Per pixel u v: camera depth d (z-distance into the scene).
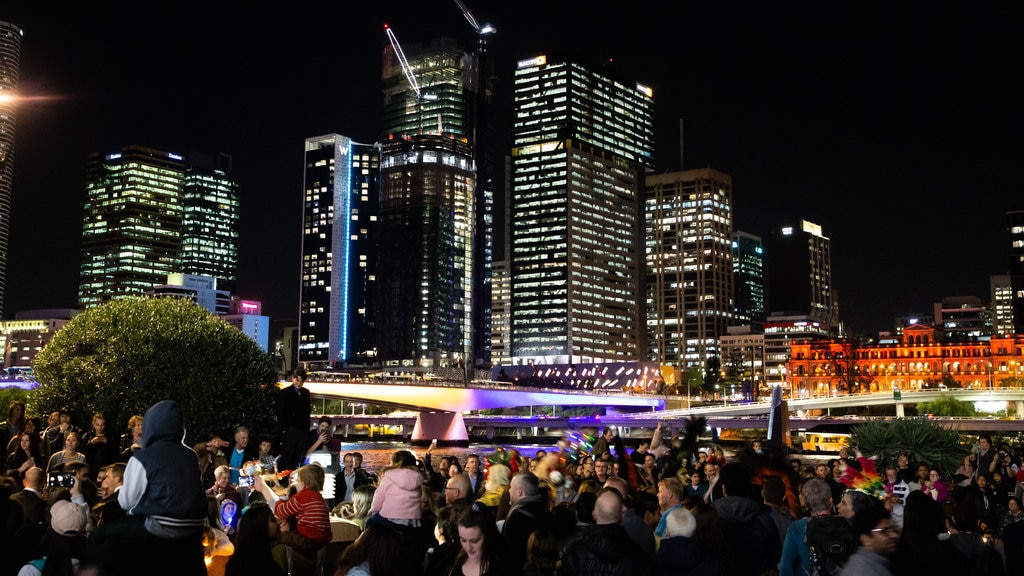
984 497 18.23
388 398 149.50
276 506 12.11
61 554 10.29
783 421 40.19
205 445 17.19
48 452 18.55
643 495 16.20
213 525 13.73
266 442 19.69
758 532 11.65
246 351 64.31
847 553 10.11
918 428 42.00
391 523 11.77
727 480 12.48
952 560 9.80
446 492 13.80
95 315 61.50
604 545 9.58
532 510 11.73
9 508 11.55
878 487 20.94
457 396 161.25
